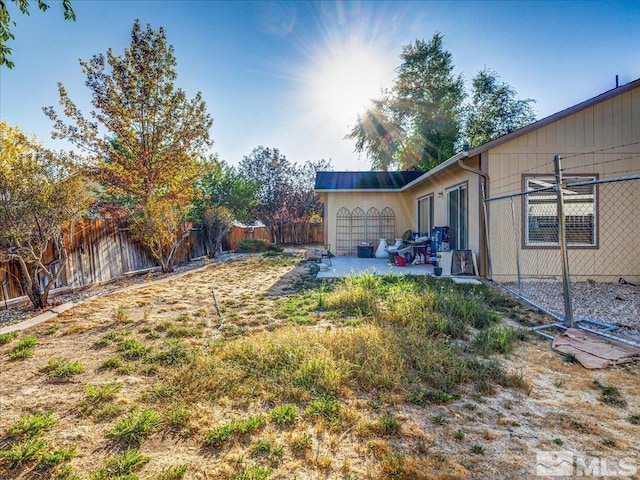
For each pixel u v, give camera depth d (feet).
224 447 7.98
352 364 11.49
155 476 7.12
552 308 19.42
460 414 9.16
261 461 7.50
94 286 28.35
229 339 14.84
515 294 22.02
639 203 26.32
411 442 8.05
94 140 40.45
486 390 10.31
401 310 17.20
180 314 19.11
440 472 7.08
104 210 37.83
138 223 32.32
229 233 64.69
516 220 26.61
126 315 18.24
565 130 26.21
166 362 12.50
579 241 26.55
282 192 80.02
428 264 37.65
